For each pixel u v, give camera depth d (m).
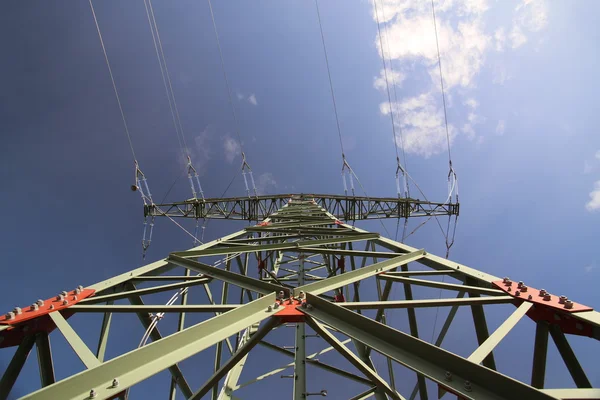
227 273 7.09
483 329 6.53
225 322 4.86
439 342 7.68
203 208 20.81
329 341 4.97
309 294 5.61
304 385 8.92
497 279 6.94
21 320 5.17
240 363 10.62
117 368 3.69
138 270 7.72
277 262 18.25
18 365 5.16
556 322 5.63
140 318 7.86
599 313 5.13
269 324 5.25
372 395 9.38
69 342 4.68
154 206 18.22
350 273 7.00
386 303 5.76
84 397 3.34
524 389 3.20
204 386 4.75
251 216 22.66
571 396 3.64
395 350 4.26
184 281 7.98
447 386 3.59
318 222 14.39
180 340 4.29
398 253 9.16
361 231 11.70
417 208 21.89
